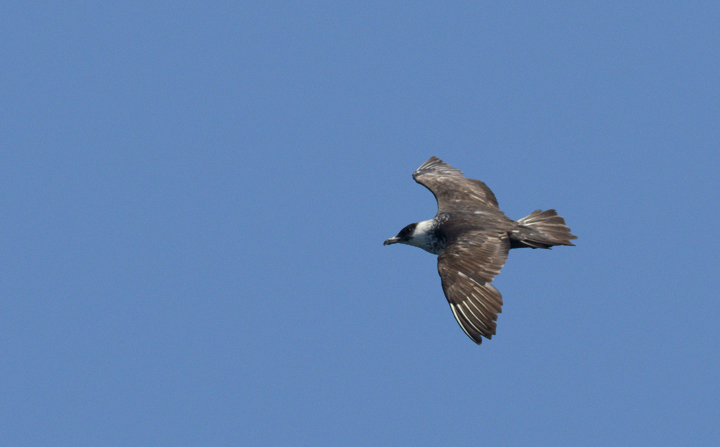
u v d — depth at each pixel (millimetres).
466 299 15391
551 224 18562
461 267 15945
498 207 20391
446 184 21094
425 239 19094
